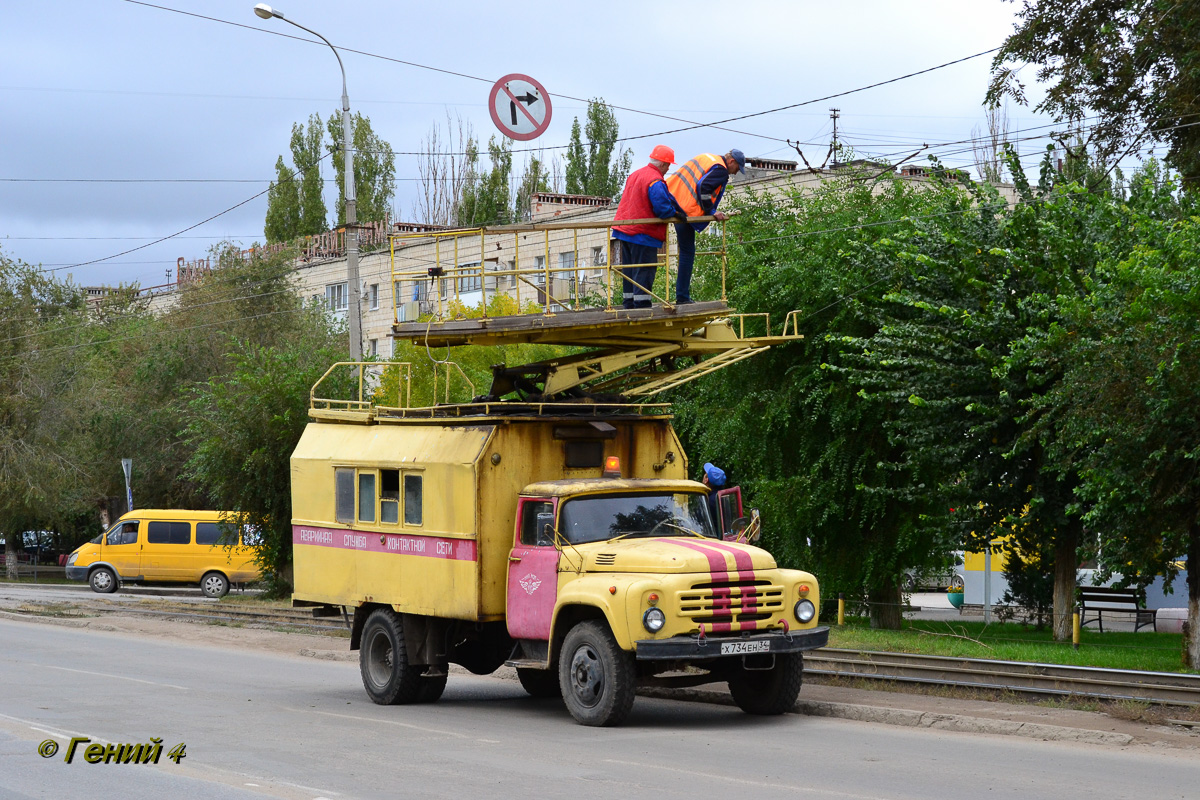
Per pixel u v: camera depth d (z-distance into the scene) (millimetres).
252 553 36625
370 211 60875
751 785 8414
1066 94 24906
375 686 13586
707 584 10945
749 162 41812
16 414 46938
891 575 22609
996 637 20500
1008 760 9438
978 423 18547
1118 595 22844
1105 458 15539
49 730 11336
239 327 52188
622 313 12320
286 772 9141
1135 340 14867
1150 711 11430
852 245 21219
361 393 15500
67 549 62000
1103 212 18297
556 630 11711
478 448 12375
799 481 22344
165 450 49438
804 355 22562
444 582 12680
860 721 11781
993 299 18453
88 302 65438
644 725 11516
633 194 12781
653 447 13336
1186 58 22547
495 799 8008
